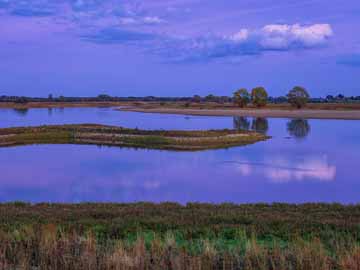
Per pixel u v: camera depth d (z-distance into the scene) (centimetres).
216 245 923
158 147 3981
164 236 995
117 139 4478
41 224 1098
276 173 2542
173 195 1964
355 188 2103
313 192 2020
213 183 2255
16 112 11869
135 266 759
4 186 2189
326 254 823
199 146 4031
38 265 777
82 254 816
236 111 10550
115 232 1050
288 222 1134
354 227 1072
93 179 2372
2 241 905
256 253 821
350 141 4266
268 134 5072
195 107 13250
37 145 4141
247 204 1538
